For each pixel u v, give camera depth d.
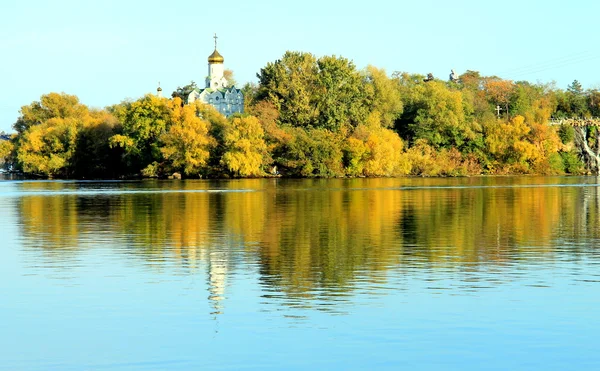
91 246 46.44
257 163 157.88
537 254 42.72
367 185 126.62
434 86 183.00
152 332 26.64
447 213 68.88
